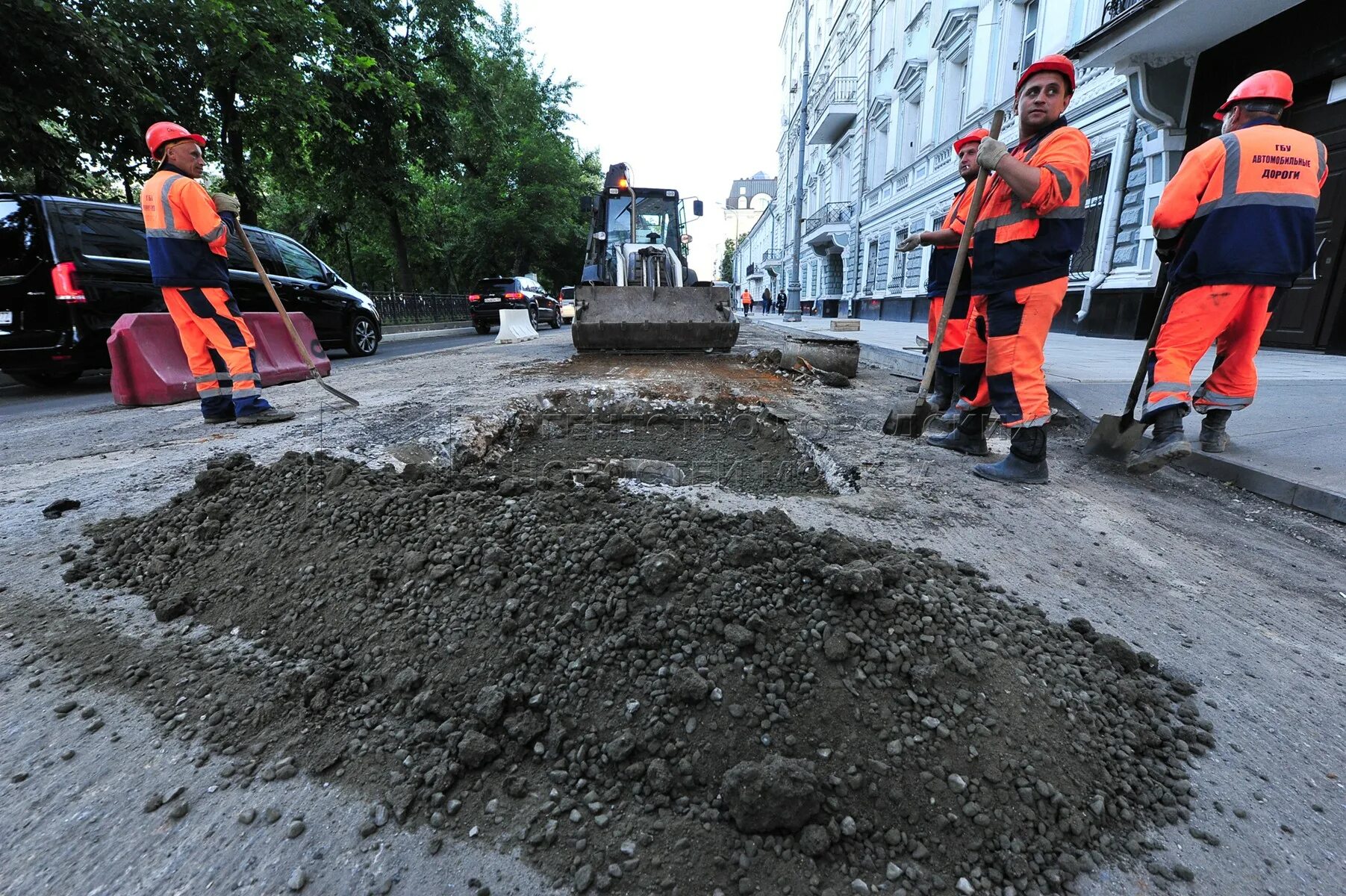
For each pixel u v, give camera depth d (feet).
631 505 6.88
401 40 45.83
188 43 29.84
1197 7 21.66
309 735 4.43
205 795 3.97
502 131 62.18
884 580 5.30
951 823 3.70
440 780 4.00
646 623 4.98
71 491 9.03
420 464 8.70
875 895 3.38
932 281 15.15
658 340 25.12
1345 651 5.61
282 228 74.95
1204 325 9.22
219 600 6.00
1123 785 4.03
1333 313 21.90
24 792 4.00
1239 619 6.10
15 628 5.76
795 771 3.74
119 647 5.44
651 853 3.58
